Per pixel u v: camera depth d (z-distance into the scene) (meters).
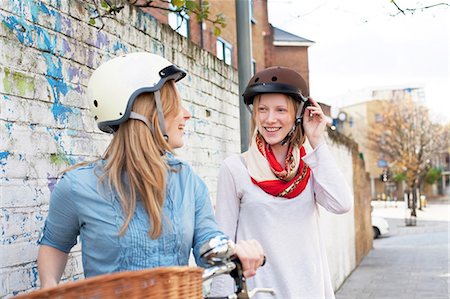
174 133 2.56
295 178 3.44
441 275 14.39
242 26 6.54
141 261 2.36
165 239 2.39
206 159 6.10
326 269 3.55
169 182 2.49
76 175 2.42
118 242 2.35
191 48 5.83
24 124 3.14
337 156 12.71
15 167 3.03
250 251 2.34
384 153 72.62
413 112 66.19
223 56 20.41
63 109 3.53
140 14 4.77
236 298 2.34
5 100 2.99
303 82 3.56
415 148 64.50
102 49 4.09
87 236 2.38
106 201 2.38
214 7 19.27
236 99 7.18
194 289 2.00
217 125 6.48
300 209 3.44
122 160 2.44
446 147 69.25
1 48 2.98
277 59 36.19
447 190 88.75
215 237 2.34
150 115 2.47
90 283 1.69
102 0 4.02
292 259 3.39
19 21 3.14
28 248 3.09
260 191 3.45
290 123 3.52
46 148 3.33
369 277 14.22
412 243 24.94
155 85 2.46
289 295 3.34
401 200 81.00
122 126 2.47
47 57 3.39
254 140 3.55
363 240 19.02
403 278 13.98
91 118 3.88
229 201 3.50
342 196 3.38
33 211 3.16
